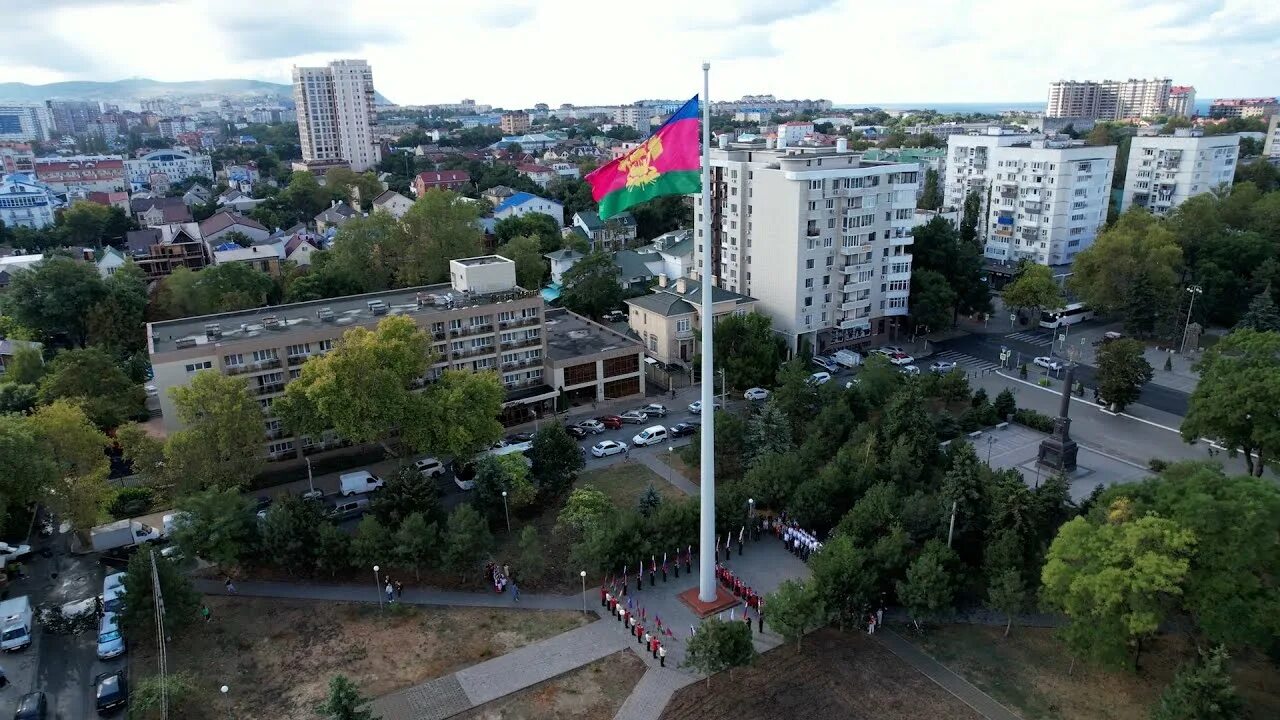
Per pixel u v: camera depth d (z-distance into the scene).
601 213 53.66
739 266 128.00
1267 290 122.44
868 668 53.66
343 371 76.12
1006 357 116.81
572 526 67.88
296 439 88.88
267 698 52.16
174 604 56.59
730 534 69.00
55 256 134.25
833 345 123.88
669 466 86.31
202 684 53.44
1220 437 73.31
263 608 62.25
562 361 101.44
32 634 59.84
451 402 78.38
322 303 102.69
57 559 71.19
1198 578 48.22
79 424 72.00
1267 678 51.25
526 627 59.09
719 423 83.06
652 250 165.75
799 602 53.47
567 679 53.34
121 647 56.69
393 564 63.25
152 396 110.50
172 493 77.69
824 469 72.12
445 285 109.81
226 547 62.97
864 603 56.19
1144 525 49.06
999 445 89.44
